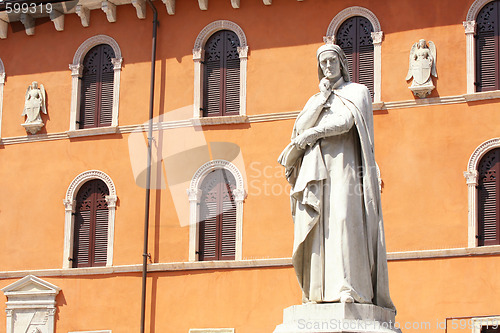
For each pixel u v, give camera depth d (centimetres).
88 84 3180
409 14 2869
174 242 2975
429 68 2814
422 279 2691
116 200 3059
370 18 2898
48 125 3181
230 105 3020
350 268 1131
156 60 3105
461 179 2742
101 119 3152
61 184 3128
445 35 2834
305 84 2945
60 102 3184
